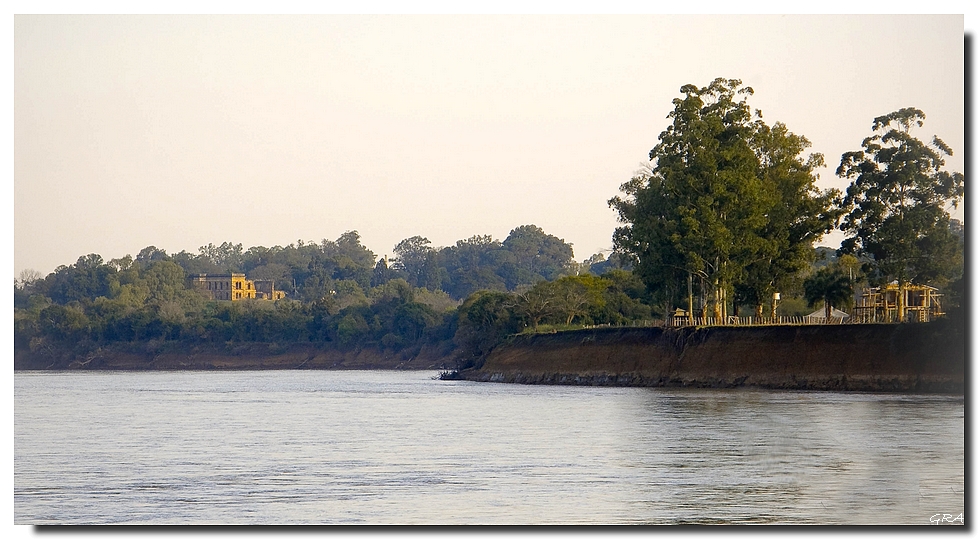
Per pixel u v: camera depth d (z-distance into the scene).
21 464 90.62
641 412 132.62
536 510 68.88
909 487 75.62
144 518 67.88
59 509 70.88
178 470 86.44
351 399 174.62
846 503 70.50
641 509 68.94
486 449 97.31
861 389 164.75
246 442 105.38
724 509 68.88
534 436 107.19
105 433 115.88
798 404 138.38
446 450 97.00
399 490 76.06
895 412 123.06
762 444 97.12
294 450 98.31
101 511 70.00
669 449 95.00
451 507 70.00
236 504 71.69
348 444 102.56
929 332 160.75
